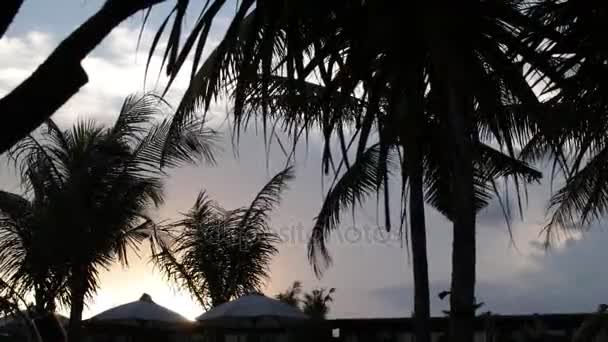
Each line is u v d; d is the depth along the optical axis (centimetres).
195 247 2186
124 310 1911
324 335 2000
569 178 624
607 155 675
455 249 582
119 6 367
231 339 2092
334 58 561
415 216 1102
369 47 557
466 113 563
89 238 1634
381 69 577
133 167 1677
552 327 1709
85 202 1647
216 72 518
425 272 1105
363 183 1480
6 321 1786
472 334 573
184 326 2061
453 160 582
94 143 1700
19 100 337
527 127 707
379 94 577
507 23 570
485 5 561
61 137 1692
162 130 1680
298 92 581
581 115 607
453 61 544
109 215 1644
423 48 572
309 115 571
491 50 573
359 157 571
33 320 1132
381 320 1942
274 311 1842
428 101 615
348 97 575
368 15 552
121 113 1712
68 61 350
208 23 461
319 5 535
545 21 610
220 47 499
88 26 359
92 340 2102
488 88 571
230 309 1844
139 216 1766
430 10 549
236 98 524
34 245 1628
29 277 1650
